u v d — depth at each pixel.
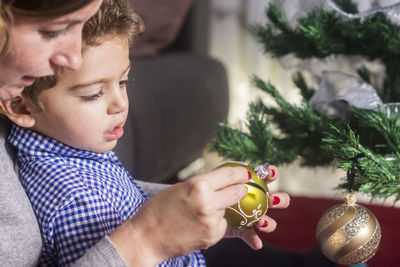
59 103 0.82
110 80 0.83
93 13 0.72
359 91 1.00
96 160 0.91
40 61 0.71
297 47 1.09
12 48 0.70
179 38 2.47
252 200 0.84
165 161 1.95
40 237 0.84
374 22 1.00
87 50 0.80
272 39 1.13
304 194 2.26
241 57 2.84
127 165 1.67
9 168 0.85
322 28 1.01
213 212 0.75
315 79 1.19
